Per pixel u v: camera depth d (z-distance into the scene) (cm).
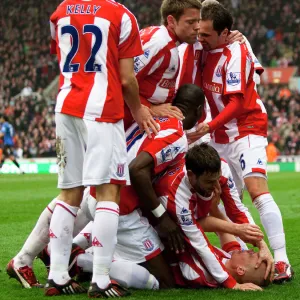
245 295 1367
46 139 9381
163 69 1583
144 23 11919
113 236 1353
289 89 10275
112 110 1353
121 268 1436
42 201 3988
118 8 1387
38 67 11100
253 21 11750
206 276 1465
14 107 10006
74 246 1534
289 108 9862
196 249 1449
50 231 1391
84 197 1544
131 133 1559
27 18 12056
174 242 1447
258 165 1720
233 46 1767
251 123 1764
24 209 3503
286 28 11606
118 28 1370
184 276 1466
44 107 10038
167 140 1454
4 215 3200
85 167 1348
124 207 1462
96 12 1370
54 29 1436
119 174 1359
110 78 1362
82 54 1368
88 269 1524
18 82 10838
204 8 1745
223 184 1588
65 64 1389
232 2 12025
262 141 1764
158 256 1477
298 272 1717
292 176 6919
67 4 1405
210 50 1792
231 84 1723
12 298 1370
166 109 1534
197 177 1423
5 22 12025
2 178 6688
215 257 1454
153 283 1452
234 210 1605
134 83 1396
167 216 1448
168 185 1454
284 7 11869
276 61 10962
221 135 1792
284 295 1378
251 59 1775
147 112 1473
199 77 1833
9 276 1573
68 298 1340
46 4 12131
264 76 10438
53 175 7400
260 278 1477
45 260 1593
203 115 1827
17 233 2542
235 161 1781
